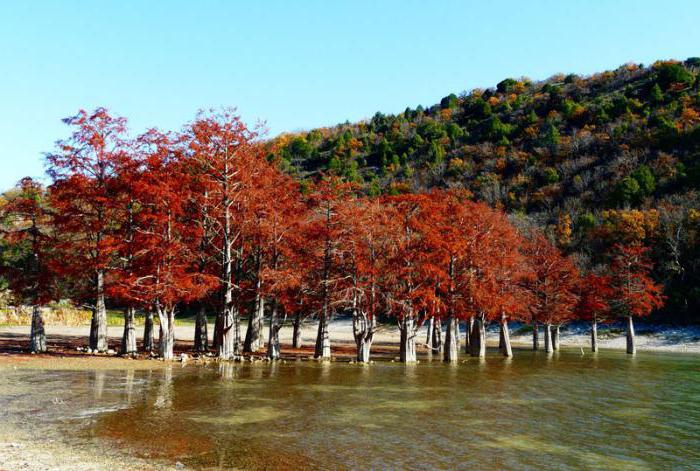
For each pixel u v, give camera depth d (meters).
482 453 17.02
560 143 126.12
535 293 58.81
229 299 40.47
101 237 39.00
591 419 22.62
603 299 60.38
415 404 25.03
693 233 77.00
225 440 17.39
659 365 45.16
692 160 97.44
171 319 39.56
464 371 38.69
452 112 184.12
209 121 39.53
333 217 42.28
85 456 14.98
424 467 15.28
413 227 43.56
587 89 157.88
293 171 126.38
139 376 30.56
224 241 43.69
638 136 112.44
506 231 51.62
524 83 190.38
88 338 52.78
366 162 156.62
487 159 134.25
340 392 27.75
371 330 42.62
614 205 96.19
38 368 31.91
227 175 40.00
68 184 36.91
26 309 69.19
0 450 15.13
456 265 44.78
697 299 69.81
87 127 37.19
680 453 17.59
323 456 16.03
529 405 25.56
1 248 43.88
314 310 46.09
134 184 36.38
